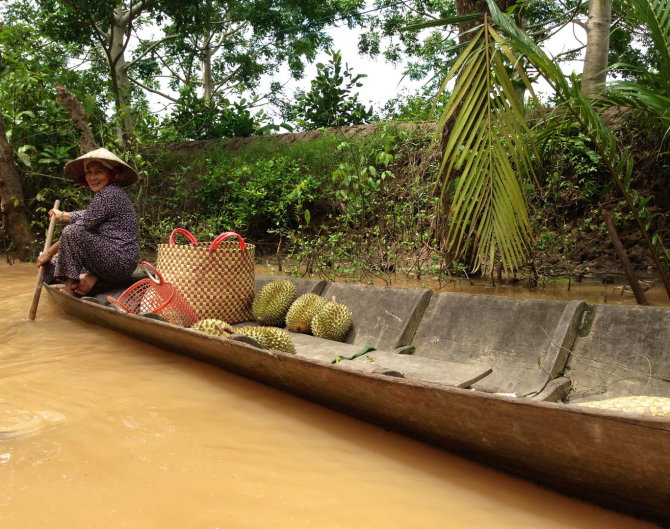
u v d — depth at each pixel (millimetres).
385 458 2246
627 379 2787
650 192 6730
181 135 12922
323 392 2633
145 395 2920
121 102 11461
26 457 2152
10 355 3715
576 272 6641
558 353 2992
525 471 2031
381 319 3990
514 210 3957
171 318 4121
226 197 9273
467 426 2057
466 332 3512
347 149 8883
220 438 2396
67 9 11633
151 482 1980
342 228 8273
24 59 9523
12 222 8484
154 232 8805
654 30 3840
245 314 4508
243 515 1782
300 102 13172
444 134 6277
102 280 5078
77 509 1784
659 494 1676
